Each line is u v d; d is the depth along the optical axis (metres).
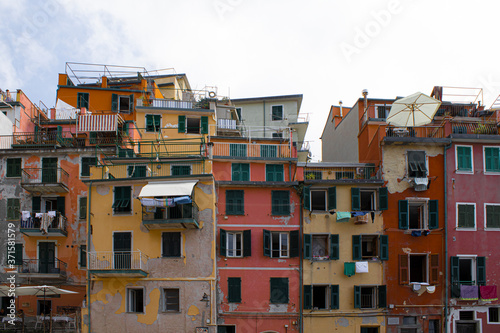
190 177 35.16
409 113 38.44
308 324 34.62
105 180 35.84
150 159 37.91
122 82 51.50
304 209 36.09
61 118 46.59
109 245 35.12
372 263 35.25
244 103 54.72
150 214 34.78
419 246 35.62
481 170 36.72
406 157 36.62
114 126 42.09
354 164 38.47
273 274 35.22
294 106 54.19
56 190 39.38
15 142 43.00
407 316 34.88
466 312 35.09
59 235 38.53
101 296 34.41
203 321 33.47
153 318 33.78
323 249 36.22
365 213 35.38
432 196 36.28
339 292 35.03
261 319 34.66
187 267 34.31
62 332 34.75
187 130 45.03
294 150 41.09
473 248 35.72
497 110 41.47
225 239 35.28
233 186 36.44
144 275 33.97
